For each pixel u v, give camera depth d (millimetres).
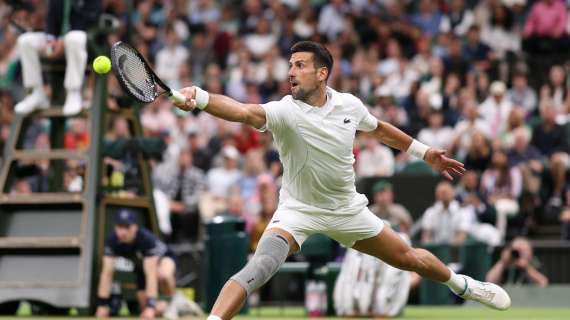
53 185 18141
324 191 9406
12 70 28000
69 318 15492
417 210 22281
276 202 22594
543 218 23547
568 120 25453
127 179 17281
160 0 33562
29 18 17719
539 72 28547
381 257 9883
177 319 15227
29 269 16562
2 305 16922
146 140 16922
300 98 9266
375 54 29078
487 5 30344
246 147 26438
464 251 20500
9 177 16938
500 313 17953
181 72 29891
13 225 16859
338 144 9328
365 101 27312
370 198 22094
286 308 20859
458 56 28344
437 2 31203
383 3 32156
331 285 17344
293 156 9328
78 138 22344
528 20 29094
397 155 26125
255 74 30000
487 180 23281
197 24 32969
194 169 24266
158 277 16078
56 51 16844
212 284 17188
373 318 16312
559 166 23734
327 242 17594
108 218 16688
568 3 29766
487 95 27406
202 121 27688
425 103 26125
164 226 21297
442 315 17234
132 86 8195
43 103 17000
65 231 16641
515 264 21328
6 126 27359
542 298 20750
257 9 33062
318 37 30656
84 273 16109
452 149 24859
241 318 16312
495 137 25438
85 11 16781
